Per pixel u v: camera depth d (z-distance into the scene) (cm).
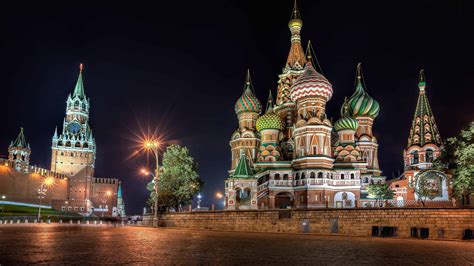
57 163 16612
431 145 7262
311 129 7569
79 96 18125
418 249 2606
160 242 2744
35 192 13425
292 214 4844
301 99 7881
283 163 8031
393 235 4253
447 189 5566
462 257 2109
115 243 2605
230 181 6844
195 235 3781
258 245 2700
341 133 8412
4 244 2450
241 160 7056
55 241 2731
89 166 17038
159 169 7219
